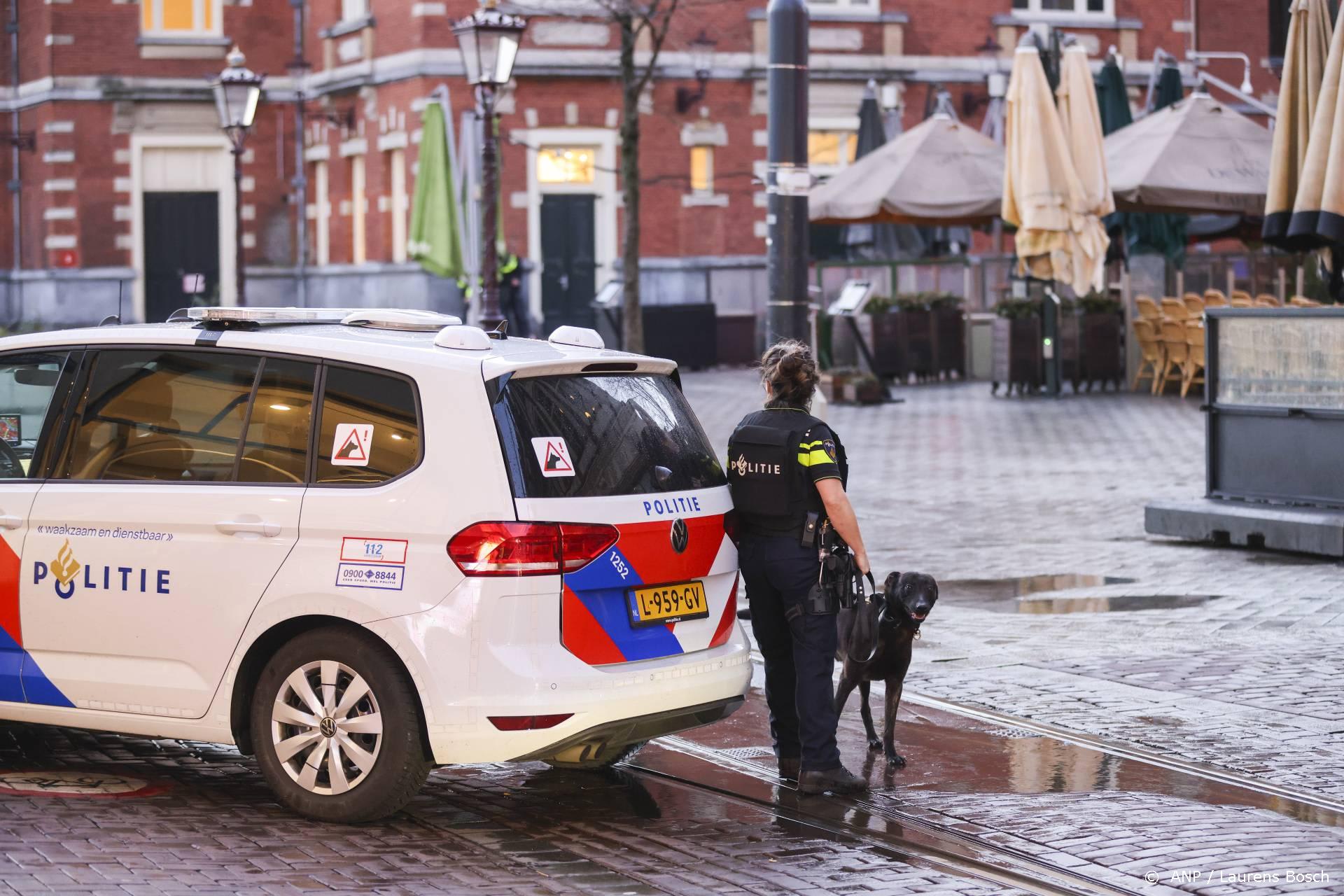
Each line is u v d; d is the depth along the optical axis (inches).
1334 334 1098.7
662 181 2903.5
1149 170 2082.9
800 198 1023.6
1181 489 1466.5
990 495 1453.0
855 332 2450.8
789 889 505.4
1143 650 855.7
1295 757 657.6
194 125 3127.5
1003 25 3051.2
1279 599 981.2
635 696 558.6
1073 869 521.0
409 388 561.6
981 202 2233.0
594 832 566.3
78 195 3070.9
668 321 2824.8
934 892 500.7
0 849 533.0
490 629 537.0
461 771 648.4
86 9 3061.0
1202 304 2193.7
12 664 605.6
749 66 2933.1
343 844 545.6
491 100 1446.9
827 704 607.5
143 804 592.7
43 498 602.9
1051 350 2271.2
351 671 554.9
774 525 610.2
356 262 3031.5
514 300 2736.2
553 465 555.2
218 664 572.4
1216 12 3238.2
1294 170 1288.1
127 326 620.1
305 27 3147.1
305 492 563.8
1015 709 738.2
